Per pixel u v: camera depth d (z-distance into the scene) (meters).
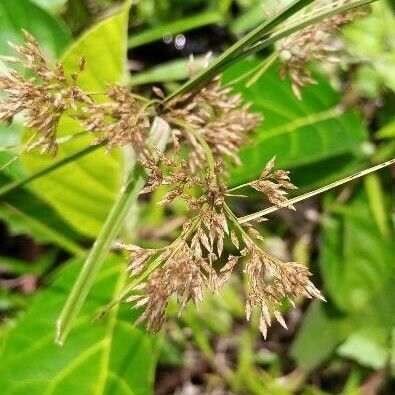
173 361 0.42
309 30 0.23
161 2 0.45
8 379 0.29
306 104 0.36
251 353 0.42
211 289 0.19
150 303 0.19
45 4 0.39
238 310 0.40
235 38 0.46
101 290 0.32
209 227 0.19
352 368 0.42
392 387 0.42
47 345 0.30
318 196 0.43
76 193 0.33
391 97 0.41
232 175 0.34
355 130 0.37
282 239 0.44
